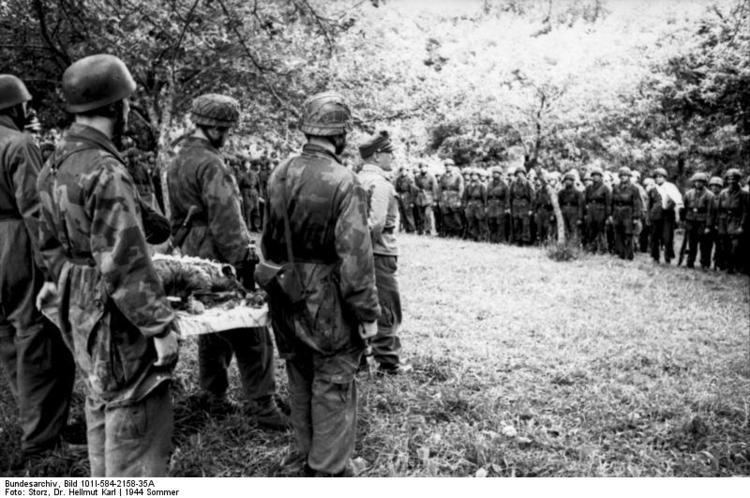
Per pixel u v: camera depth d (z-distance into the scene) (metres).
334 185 2.94
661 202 12.16
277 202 3.04
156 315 2.44
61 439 3.52
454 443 3.72
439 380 4.83
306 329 3.04
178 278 3.22
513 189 14.68
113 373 2.51
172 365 2.57
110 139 2.63
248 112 8.74
